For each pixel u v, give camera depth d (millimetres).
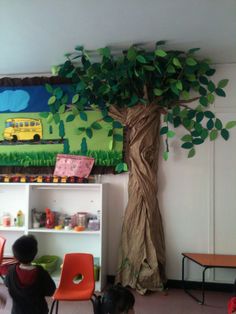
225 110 3418
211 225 3383
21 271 1787
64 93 3635
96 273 3256
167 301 3014
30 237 1927
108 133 3521
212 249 3365
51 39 2895
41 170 3662
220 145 3418
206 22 2568
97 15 2473
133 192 3367
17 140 3736
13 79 3762
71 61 3395
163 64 3143
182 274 3344
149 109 3377
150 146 3396
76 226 3473
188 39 2871
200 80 3395
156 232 3355
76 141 3615
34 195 3613
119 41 2920
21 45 3023
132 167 3408
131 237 3322
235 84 3422
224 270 3350
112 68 3176
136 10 2398
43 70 3707
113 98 3383
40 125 3701
